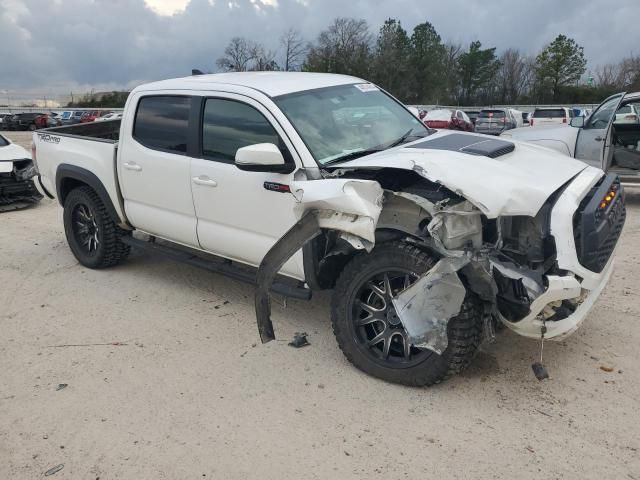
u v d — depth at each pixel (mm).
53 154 5902
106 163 5262
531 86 73625
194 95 4512
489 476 2762
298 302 4922
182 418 3314
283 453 2984
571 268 3109
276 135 3951
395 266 3410
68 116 48438
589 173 3713
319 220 3334
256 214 4086
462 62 74438
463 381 3592
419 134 4547
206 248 4656
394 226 3463
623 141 9203
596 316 4430
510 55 75000
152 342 4273
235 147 4223
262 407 3395
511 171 3348
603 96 66625
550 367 3717
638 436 3008
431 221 3227
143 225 5160
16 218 8570
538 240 3227
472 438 3043
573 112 27812
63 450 3066
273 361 3932
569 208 3191
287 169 3832
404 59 65812
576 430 3078
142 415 3354
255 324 4535
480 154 3543
